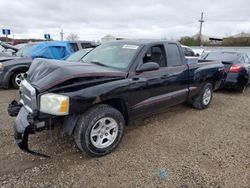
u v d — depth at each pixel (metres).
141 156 3.45
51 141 3.81
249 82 8.70
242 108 6.06
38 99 3.00
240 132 4.42
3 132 4.13
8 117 4.89
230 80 7.54
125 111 3.77
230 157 3.46
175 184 2.84
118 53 4.17
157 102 4.22
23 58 7.98
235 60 7.74
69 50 9.59
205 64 5.62
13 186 2.74
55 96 2.93
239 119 5.16
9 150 3.53
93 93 3.18
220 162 3.32
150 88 4.03
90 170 3.08
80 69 3.30
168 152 3.58
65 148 3.62
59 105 2.92
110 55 4.23
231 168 3.18
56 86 3.01
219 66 6.03
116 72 3.58
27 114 3.25
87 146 3.24
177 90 4.73
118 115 3.51
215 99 6.98
